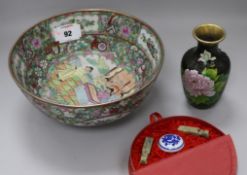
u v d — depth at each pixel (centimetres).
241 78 123
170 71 126
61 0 143
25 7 144
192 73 103
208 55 100
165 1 143
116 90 115
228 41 135
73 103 112
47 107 92
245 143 104
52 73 120
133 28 117
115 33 122
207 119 111
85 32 124
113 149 104
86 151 104
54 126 110
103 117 94
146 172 89
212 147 94
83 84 118
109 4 144
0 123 112
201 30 101
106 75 120
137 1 143
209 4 143
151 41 112
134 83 116
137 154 96
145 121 111
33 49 117
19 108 116
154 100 117
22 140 107
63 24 121
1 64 130
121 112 95
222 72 102
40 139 107
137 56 118
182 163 91
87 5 145
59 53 123
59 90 116
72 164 100
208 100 109
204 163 91
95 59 124
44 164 101
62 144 106
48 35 120
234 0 142
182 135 100
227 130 108
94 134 108
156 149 98
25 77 111
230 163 92
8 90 122
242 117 111
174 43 136
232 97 117
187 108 115
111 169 99
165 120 103
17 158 102
